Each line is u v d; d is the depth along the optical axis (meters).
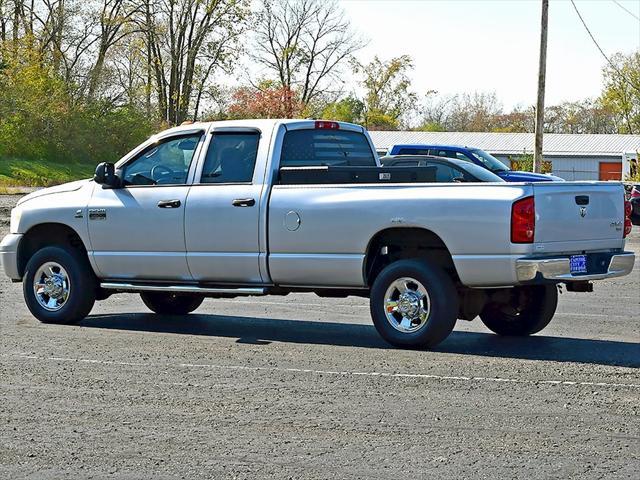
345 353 10.03
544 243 9.94
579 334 11.58
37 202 12.30
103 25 68.38
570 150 76.06
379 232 10.38
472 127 120.12
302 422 7.23
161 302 13.02
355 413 7.50
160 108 72.31
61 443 6.71
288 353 10.02
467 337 11.27
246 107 82.31
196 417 7.38
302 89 82.88
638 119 98.25
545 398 7.97
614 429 7.03
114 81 69.94
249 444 6.68
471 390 8.27
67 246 12.18
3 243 12.42
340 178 10.81
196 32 70.38
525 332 11.34
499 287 10.05
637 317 13.03
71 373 8.95
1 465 6.25
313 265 10.66
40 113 62.56
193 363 9.45
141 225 11.55
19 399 7.95
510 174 28.19
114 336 11.07
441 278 10.09
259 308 13.75
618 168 75.44
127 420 7.30
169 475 6.04
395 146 30.28
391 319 10.35
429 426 7.12
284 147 11.23
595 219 10.45
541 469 6.12
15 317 12.55
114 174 11.87
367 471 6.09
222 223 11.09
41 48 67.31
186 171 11.55
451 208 10.01
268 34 81.19
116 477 6.02
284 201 10.79
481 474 6.02
